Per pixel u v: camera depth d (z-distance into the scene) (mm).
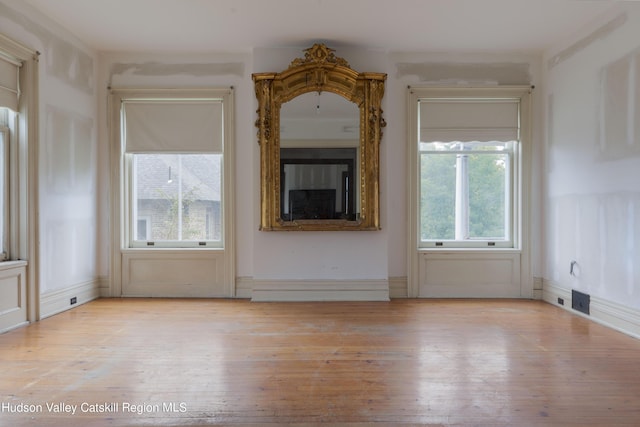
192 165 4559
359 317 3668
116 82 4430
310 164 4262
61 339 3031
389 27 3859
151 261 4500
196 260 4508
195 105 4453
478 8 3482
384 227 4344
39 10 3504
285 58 4320
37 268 3506
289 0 3359
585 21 3662
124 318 3621
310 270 4332
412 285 4492
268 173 4230
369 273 4348
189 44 4230
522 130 4453
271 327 3357
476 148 4555
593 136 3600
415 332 3232
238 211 4477
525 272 4492
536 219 4465
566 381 2328
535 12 3527
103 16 3623
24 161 3391
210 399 2100
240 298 4453
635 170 3127
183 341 3000
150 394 2150
